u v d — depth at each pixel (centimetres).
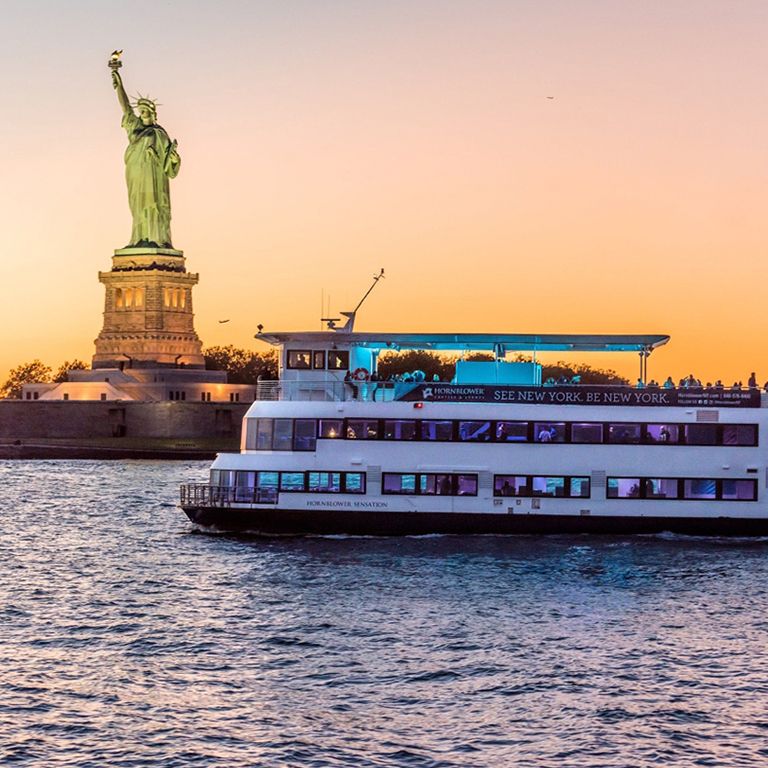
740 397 8675
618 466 8675
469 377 9231
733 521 8656
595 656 5881
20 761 4566
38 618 6762
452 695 5306
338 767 4525
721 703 5203
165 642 6212
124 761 4575
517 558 8144
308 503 8831
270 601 7081
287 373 9306
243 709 5138
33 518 11512
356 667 5725
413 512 8744
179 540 9375
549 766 4531
